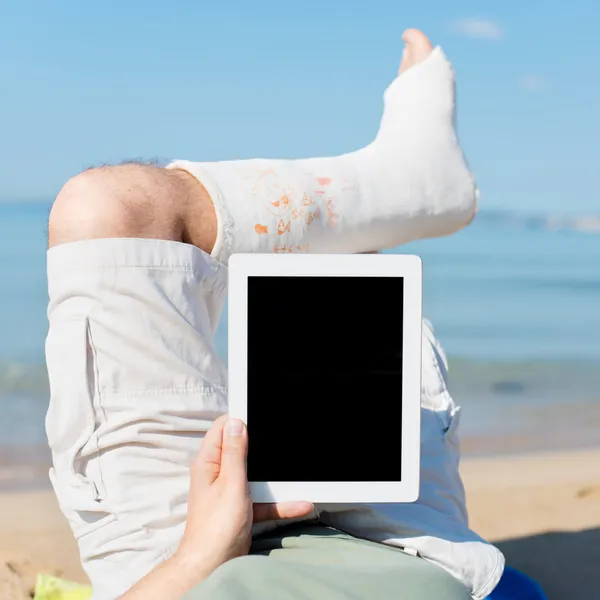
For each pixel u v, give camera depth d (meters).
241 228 1.32
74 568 2.80
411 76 1.73
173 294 1.22
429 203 1.60
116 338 1.19
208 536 1.08
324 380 1.15
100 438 1.18
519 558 2.80
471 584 1.23
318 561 1.13
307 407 1.15
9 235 18.64
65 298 1.20
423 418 1.44
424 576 1.10
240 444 1.10
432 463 1.39
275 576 1.04
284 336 1.15
